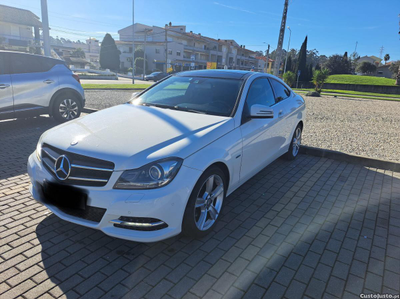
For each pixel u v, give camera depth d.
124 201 2.29
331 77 67.44
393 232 3.12
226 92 3.62
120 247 2.72
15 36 38.97
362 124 9.75
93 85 21.08
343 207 3.66
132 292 2.20
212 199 2.92
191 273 2.42
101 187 2.37
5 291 2.15
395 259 2.67
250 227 3.14
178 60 61.84
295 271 2.48
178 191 2.40
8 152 5.11
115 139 2.64
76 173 2.49
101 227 2.38
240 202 3.71
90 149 2.51
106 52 58.91
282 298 2.19
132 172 2.34
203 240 2.88
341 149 6.19
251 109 3.28
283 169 4.98
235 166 3.15
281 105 4.44
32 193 2.88
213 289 2.26
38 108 6.73
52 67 7.03
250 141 3.40
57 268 2.41
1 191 3.69
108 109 3.65
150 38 64.62
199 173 2.54
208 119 3.15
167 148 2.51
